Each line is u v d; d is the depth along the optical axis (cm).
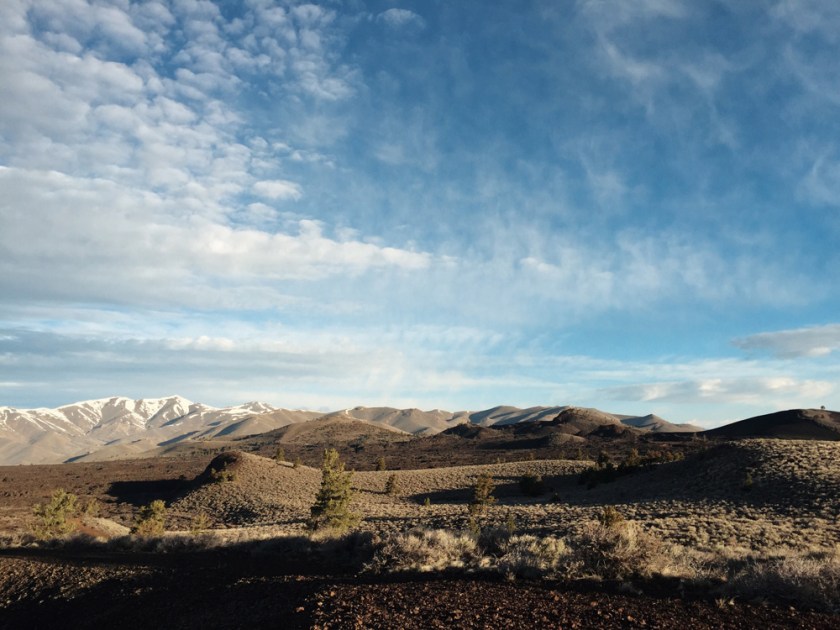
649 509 4322
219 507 8000
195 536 2534
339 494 4075
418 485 9525
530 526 3447
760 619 1059
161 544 2395
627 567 1392
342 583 1465
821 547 2128
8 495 9238
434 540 1836
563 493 7781
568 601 1201
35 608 1633
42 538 2909
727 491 4931
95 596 1648
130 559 2119
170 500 9206
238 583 1578
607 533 1546
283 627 1150
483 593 1280
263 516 7119
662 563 1430
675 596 1220
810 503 3794
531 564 1498
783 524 3141
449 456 16988
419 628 1062
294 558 1961
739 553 1800
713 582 1308
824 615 1070
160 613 1427
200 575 1739
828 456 5428
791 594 1183
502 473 10200
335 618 1137
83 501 9119
